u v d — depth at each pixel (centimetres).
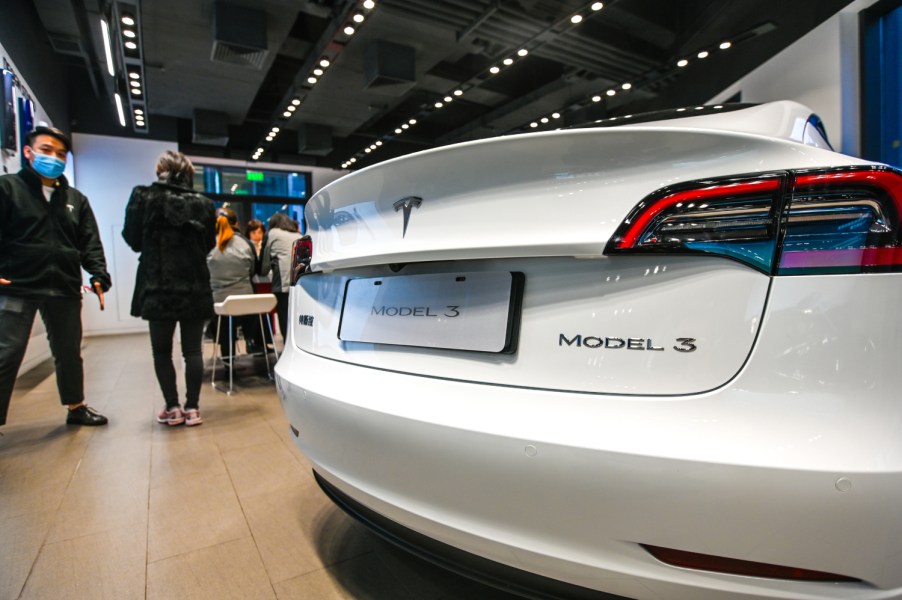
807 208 61
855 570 58
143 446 219
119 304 818
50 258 226
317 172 1083
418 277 93
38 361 437
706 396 62
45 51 611
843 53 432
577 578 70
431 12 511
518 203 76
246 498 166
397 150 1100
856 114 432
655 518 63
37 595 114
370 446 86
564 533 69
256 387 349
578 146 71
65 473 188
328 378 100
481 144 78
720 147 65
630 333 68
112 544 136
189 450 213
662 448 62
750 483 58
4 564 127
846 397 58
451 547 81
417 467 80
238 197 1009
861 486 56
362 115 880
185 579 120
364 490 89
